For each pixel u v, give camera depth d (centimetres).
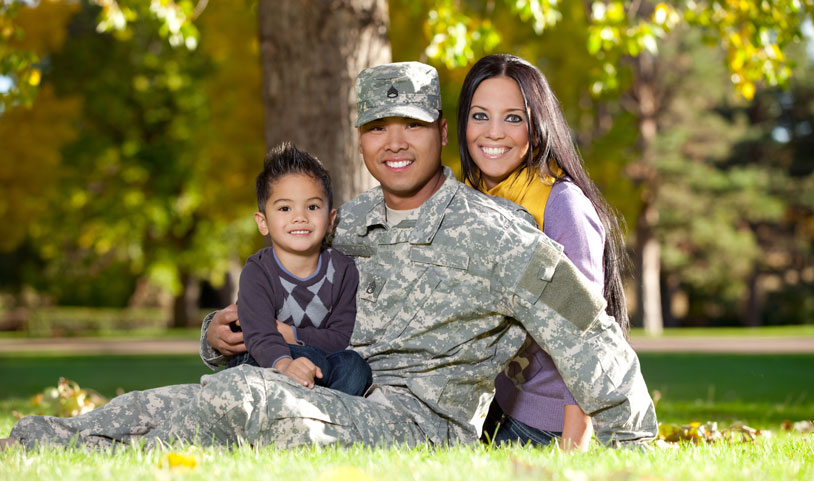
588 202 343
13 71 667
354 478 230
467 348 325
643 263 2777
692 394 912
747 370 1236
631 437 316
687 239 3534
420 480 237
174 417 303
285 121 565
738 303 4022
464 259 321
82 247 3319
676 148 3206
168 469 256
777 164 3778
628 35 723
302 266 338
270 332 325
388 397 321
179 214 2773
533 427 344
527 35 1433
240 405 293
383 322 333
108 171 2789
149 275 3059
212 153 1759
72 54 2694
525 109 352
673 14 732
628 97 2847
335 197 554
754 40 719
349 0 559
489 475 241
